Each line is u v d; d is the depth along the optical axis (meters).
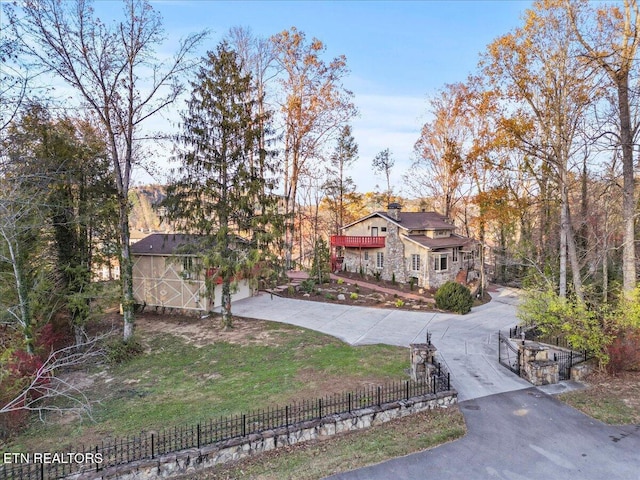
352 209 48.22
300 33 26.23
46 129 16.06
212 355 15.59
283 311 22.45
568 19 15.25
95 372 14.50
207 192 17.81
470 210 39.31
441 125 32.56
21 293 13.33
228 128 17.97
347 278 33.12
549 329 14.23
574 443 8.56
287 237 31.17
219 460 7.69
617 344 12.08
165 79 16.69
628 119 14.13
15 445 9.01
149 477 7.10
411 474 7.48
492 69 16.80
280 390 11.15
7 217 11.91
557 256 23.64
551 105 16.55
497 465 7.76
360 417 9.12
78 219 16.61
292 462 7.81
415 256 30.06
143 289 23.58
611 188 19.02
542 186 23.80
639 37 13.36
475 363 13.64
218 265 18.06
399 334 17.70
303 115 27.59
